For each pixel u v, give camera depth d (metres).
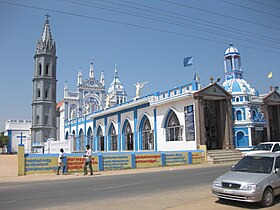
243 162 10.59
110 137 44.62
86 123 52.69
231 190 9.21
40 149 54.78
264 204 9.10
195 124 28.66
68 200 10.77
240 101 31.56
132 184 14.59
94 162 22.81
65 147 40.03
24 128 70.62
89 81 69.75
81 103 67.94
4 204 10.36
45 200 10.88
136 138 37.50
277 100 34.84
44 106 58.78
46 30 61.75
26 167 20.97
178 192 11.91
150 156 25.17
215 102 31.84
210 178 15.93
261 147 21.31
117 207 9.44
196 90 29.16
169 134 32.41
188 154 26.77
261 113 32.66
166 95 32.91
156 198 10.80
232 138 30.45
